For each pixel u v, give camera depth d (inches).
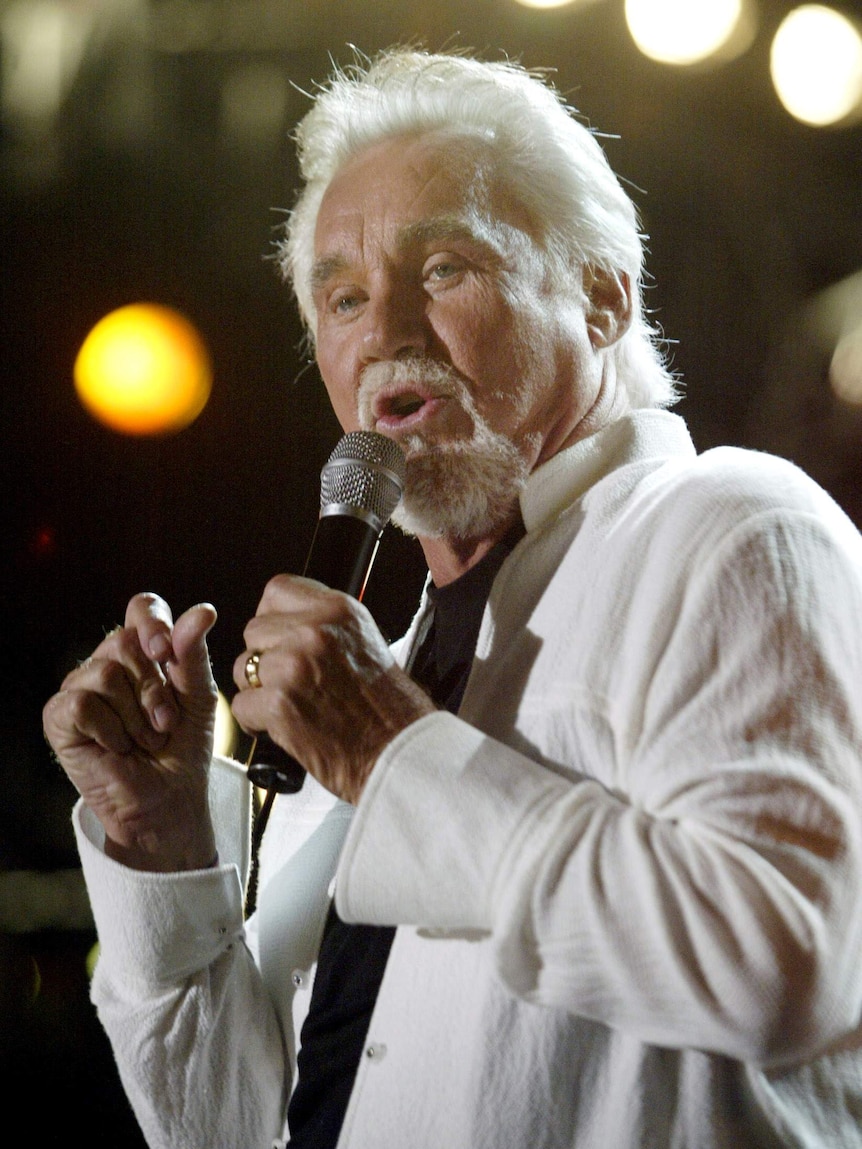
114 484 489.7
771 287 447.2
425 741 134.0
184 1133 177.9
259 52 465.7
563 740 140.5
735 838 121.2
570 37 438.6
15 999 432.5
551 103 190.1
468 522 171.8
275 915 181.8
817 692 126.6
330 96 202.5
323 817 184.1
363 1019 154.6
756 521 137.4
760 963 114.9
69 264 480.4
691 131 449.7
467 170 175.6
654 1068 128.7
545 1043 131.3
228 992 180.2
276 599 143.3
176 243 483.5
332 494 164.2
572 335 177.3
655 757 130.2
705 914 117.4
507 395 169.0
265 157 475.2
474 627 171.2
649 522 147.9
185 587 494.0
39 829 474.0
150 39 465.7
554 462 167.3
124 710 175.5
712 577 134.8
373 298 172.7
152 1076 178.5
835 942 117.6
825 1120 131.7
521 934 124.0
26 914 459.8
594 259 183.9
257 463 495.5
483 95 183.8
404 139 181.6
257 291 486.3
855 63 410.3
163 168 477.1
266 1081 177.2
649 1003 119.5
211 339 487.5
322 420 494.6
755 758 123.7
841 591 134.4
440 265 171.6
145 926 175.0
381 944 157.3
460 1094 132.3
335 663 136.6
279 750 148.6
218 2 460.1
